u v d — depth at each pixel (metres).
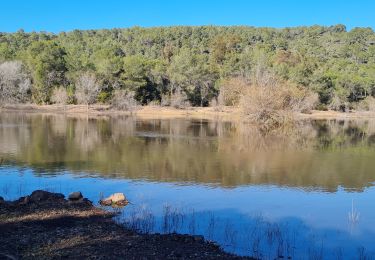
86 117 62.69
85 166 22.78
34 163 23.33
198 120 61.31
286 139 38.47
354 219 14.45
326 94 95.25
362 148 33.09
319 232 13.03
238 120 58.41
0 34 148.50
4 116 59.69
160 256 10.42
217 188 18.59
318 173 22.44
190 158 26.22
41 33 155.88
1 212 13.66
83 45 144.25
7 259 9.52
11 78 79.06
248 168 23.42
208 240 11.99
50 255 10.20
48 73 84.12
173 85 91.25
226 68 101.69
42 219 13.20
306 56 119.12
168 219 13.77
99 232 12.16
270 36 182.25
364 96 102.69
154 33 174.25
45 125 46.34
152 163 24.17
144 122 55.38
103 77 85.19
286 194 17.84
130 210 14.71
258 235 12.56
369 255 11.23
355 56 148.88
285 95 55.66
